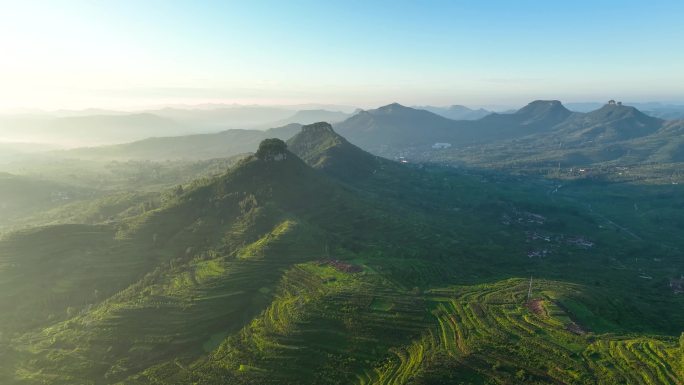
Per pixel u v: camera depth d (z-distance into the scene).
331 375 119.00
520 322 131.25
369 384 113.88
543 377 105.38
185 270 182.38
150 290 167.50
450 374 109.38
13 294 171.88
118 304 158.38
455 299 152.12
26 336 150.12
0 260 185.38
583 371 105.00
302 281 166.25
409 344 126.94
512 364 110.88
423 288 167.50
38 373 129.62
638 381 100.81
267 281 170.12
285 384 117.12
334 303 146.00
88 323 148.62
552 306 141.50
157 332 143.75
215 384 119.12
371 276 169.25
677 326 166.88
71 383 125.50
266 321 143.62
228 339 139.00
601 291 184.88
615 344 117.50
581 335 123.00
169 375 125.81
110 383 125.88
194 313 151.75
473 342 121.44
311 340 131.00
